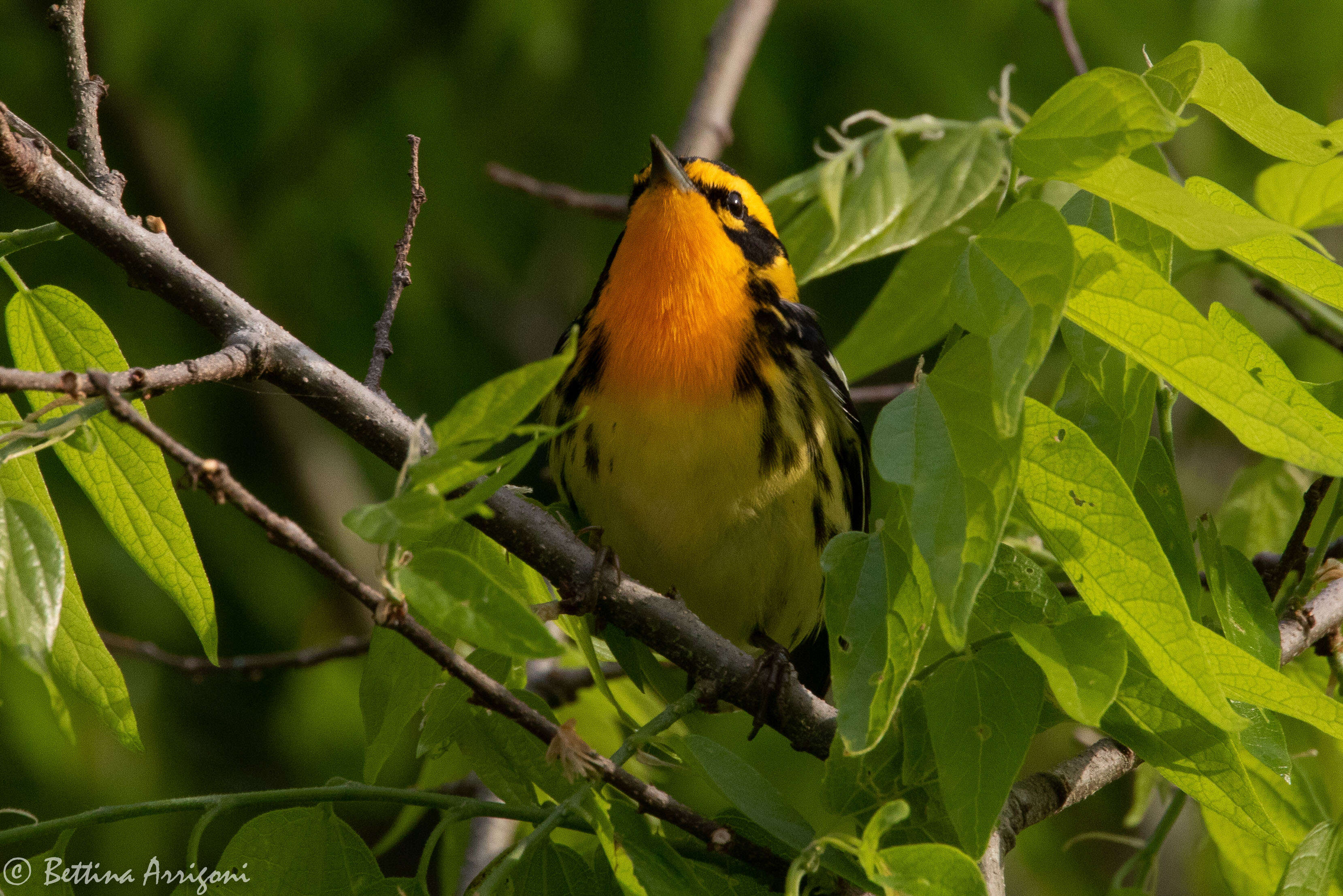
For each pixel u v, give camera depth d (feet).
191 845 16.01
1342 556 23.76
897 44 41.57
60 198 18.57
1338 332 26.73
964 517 13.82
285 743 41.09
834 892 16.71
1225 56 17.40
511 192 45.52
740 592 27.07
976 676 15.61
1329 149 17.37
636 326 25.64
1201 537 18.93
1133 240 17.49
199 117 44.04
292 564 43.60
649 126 43.34
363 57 44.14
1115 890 20.40
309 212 44.06
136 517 18.17
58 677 17.58
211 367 17.60
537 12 42.04
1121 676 14.75
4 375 14.17
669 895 14.90
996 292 14.56
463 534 19.53
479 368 47.80
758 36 37.01
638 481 25.76
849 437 27.76
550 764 15.93
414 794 16.93
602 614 20.21
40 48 44.37
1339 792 23.88
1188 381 15.25
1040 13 40.91
